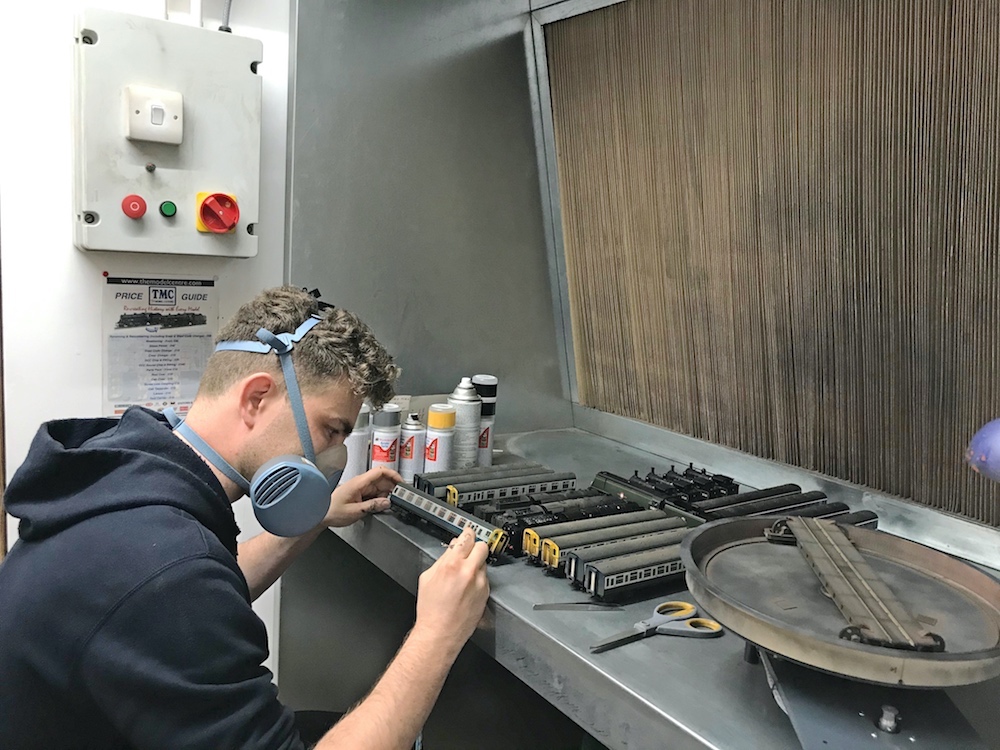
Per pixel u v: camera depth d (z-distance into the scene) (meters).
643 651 0.94
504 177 1.90
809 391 1.48
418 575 1.25
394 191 1.74
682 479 1.51
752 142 1.44
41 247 1.43
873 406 1.37
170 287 1.55
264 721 0.83
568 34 1.77
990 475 0.91
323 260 1.66
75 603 0.80
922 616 0.80
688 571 0.84
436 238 1.82
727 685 0.87
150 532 0.84
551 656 0.97
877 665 0.68
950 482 1.28
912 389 1.29
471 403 1.63
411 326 1.82
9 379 1.44
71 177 1.43
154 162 1.42
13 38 1.35
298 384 1.01
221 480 1.05
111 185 1.39
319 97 1.60
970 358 1.19
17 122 1.38
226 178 1.50
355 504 1.39
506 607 1.05
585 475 1.68
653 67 1.59
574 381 2.12
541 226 2.00
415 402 1.77
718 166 1.52
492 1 1.79
